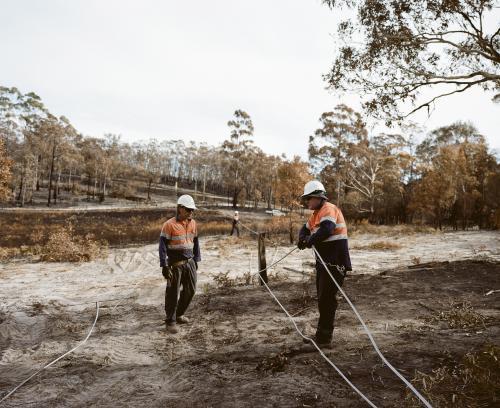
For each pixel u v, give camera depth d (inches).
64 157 2844.5
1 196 1175.0
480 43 370.3
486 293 220.1
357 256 499.2
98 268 481.7
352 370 124.3
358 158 1712.6
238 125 2319.1
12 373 152.6
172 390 123.9
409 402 99.3
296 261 443.2
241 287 290.2
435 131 1875.0
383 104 405.4
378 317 187.3
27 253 642.2
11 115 2650.1
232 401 110.7
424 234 882.1
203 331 189.3
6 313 255.4
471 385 105.7
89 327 214.1
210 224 1228.5
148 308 252.7
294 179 725.9
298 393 111.5
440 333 155.6
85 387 132.0
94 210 1948.8
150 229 1163.3
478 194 1312.7
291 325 185.9
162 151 4534.9
